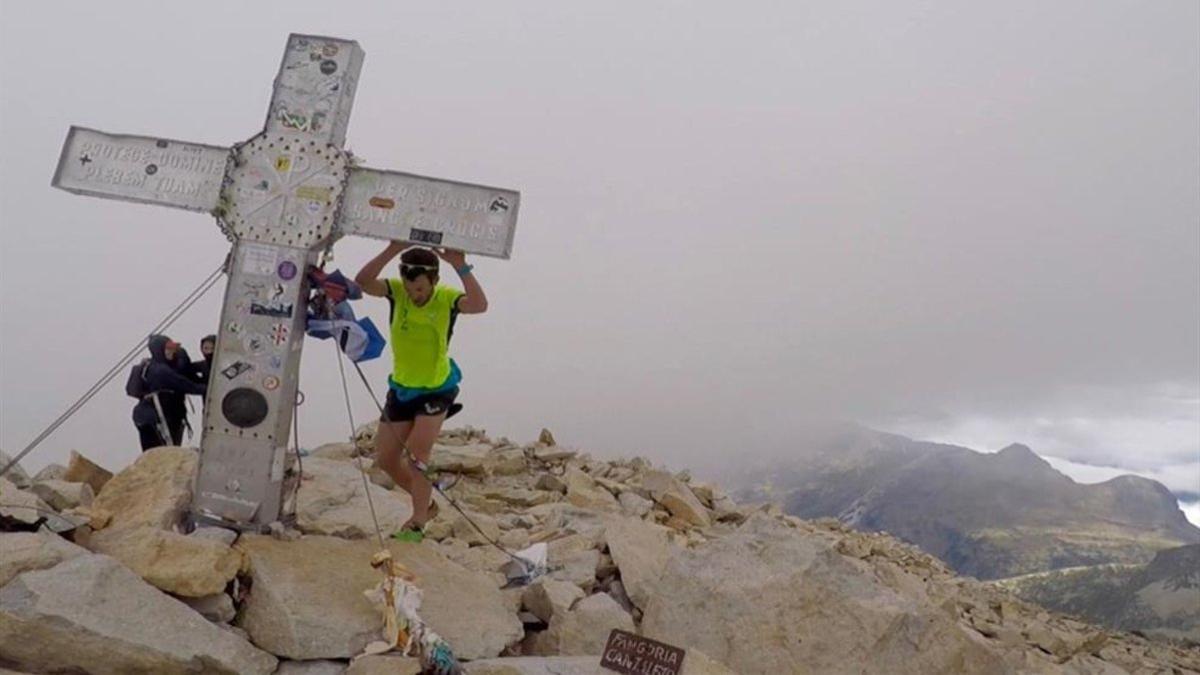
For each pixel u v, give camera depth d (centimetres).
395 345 629
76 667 425
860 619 548
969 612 1188
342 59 596
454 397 654
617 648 491
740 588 572
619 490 1243
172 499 579
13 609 421
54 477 792
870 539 1589
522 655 567
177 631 447
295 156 583
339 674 468
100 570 452
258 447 568
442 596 555
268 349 570
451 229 571
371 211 576
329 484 736
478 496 1088
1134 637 1436
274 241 575
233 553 506
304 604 493
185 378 954
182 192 583
